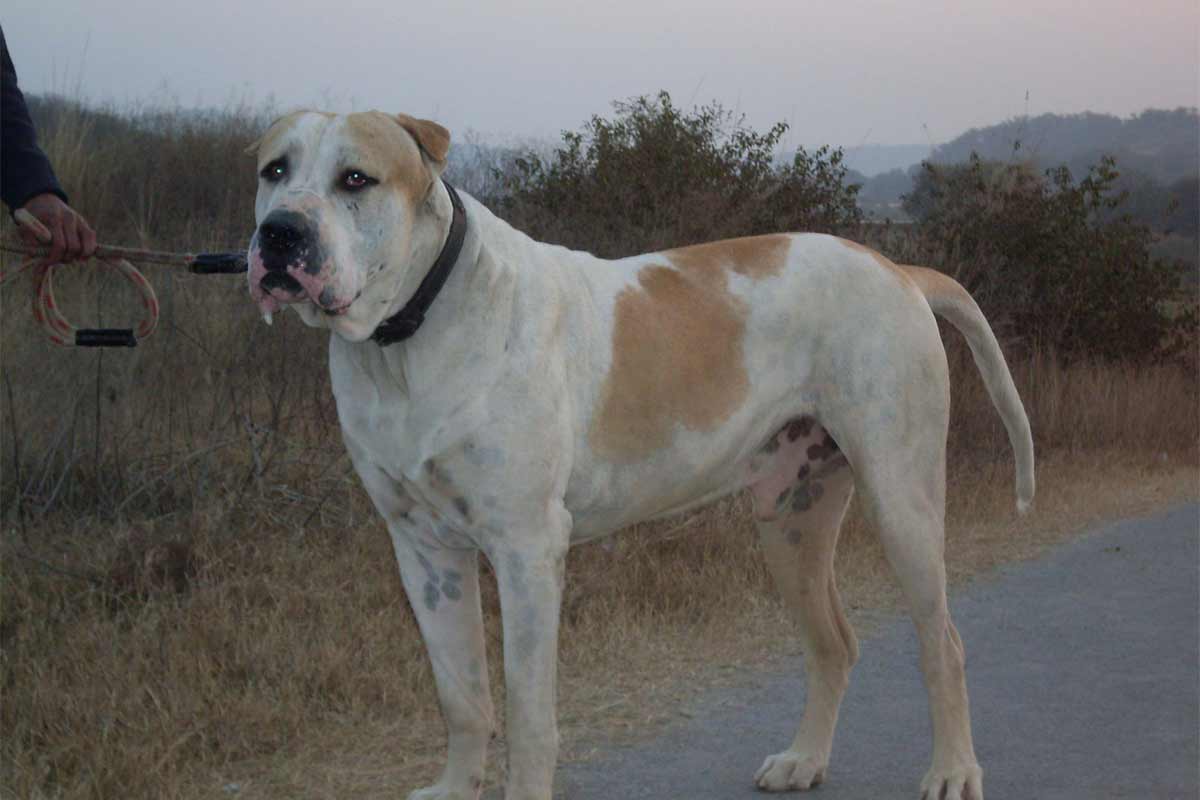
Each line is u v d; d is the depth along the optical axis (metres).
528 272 3.53
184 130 10.95
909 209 11.41
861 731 4.49
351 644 4.68
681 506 4.00
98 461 5.94
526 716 3.41
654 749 4.29
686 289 3.88
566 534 3.52
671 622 5.43
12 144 3.52
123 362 6.60
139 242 8.69
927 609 3.91
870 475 3.93
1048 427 9.61
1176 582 6.48
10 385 5.82
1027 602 6.12
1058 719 4.58
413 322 3.32
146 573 5.11
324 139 3.17
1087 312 10.96
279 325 6.92
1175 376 10.88
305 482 6.20
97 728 3.99
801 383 4.01
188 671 4.38
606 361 3.64
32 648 4.52
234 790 3.82
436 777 3.96
